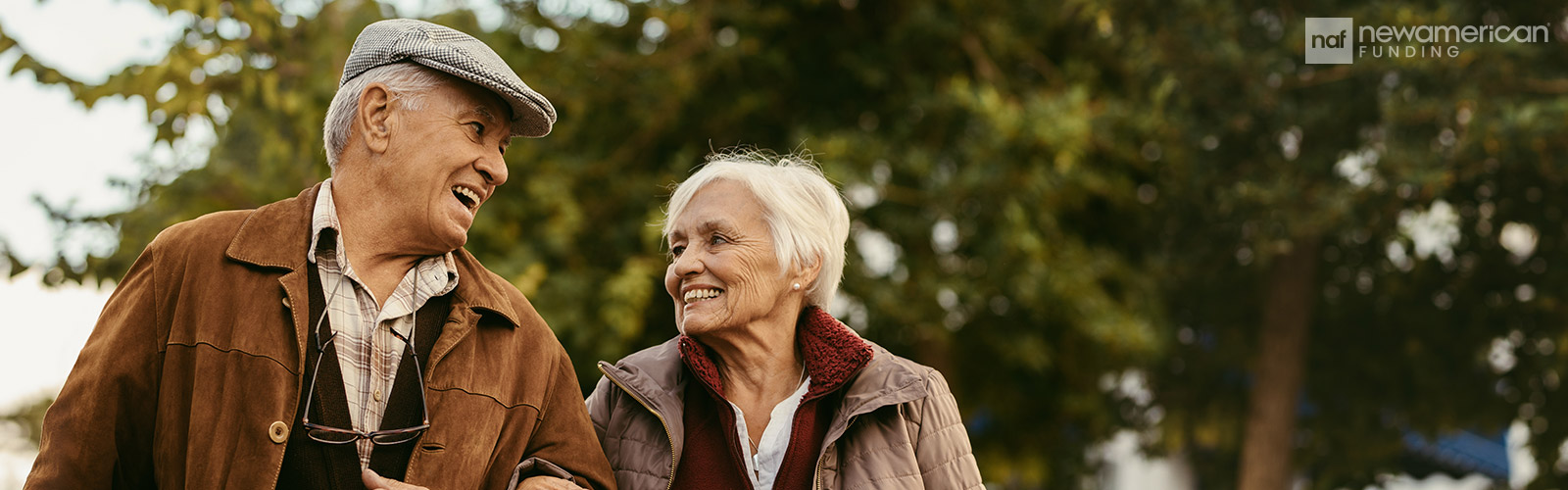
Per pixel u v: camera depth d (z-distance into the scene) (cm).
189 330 172
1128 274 737
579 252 658
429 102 183
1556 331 724
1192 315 829
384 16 524
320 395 176
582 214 657
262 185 545
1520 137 626
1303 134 711
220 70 448
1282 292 762
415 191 182
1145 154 728
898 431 218
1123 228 789
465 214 187
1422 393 773
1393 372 781
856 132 684
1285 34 681
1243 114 697
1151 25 696
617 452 223
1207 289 812
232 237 179
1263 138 718
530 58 664
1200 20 686
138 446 174
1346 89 688
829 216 231
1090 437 843
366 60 186
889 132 712
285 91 485
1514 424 755
